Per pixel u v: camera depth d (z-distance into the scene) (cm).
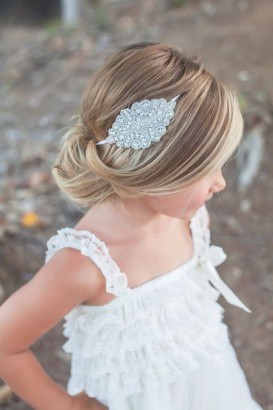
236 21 511
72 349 138
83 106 121
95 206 129
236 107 118
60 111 411
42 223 294
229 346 150
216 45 459
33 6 770
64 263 121
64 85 453
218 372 141
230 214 314
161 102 112
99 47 507
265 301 269
